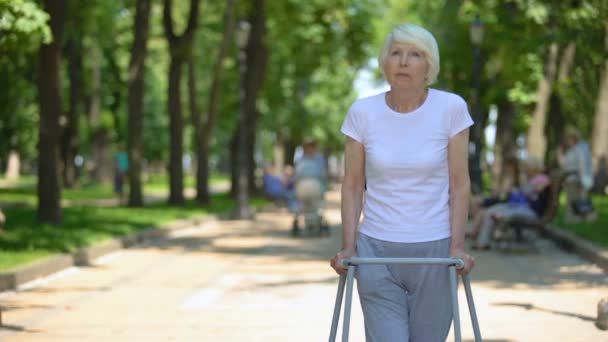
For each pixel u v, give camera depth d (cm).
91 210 3128
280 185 4278
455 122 549
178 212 3164
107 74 6244
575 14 2333
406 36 541
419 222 551
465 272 544
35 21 1672
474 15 3061
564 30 2267
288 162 7694
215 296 1294
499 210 1973
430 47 543
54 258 1593
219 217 3300
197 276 1543
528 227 1959
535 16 2609
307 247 2127
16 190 4900
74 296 1297
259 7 4266
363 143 558
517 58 3744
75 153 5472
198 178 3878
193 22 3612
